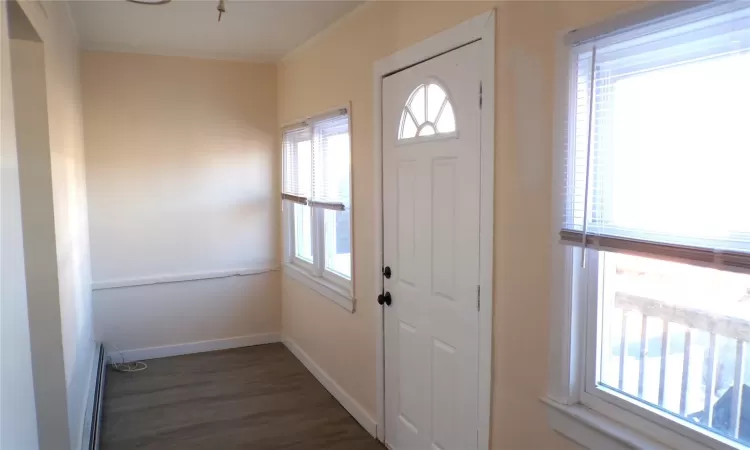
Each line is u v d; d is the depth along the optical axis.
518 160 1.88
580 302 1.70
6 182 1.39
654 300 1.51
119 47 4.02
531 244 1.84
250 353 4.56
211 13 3.17
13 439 1.35
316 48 3.72
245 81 4.56
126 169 4.23
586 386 1.71
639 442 1.49
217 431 3.19
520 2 1.84
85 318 3.46
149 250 4.35
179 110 4.36
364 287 3.15
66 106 2.88
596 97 1.54
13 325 1.39
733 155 1.22
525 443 1.92
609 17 1.46
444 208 2.34
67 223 2.62
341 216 3.60
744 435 1.31
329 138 3.63
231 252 4.62
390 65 2.72
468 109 2.14
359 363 3.27
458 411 2.30
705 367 1.39
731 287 1.32
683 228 1.33
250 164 4.63
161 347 4.45
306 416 3.38
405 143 2.62
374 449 2.96
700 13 1.25
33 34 2.00
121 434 3.14
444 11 2.27
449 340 2.35
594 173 1.55
